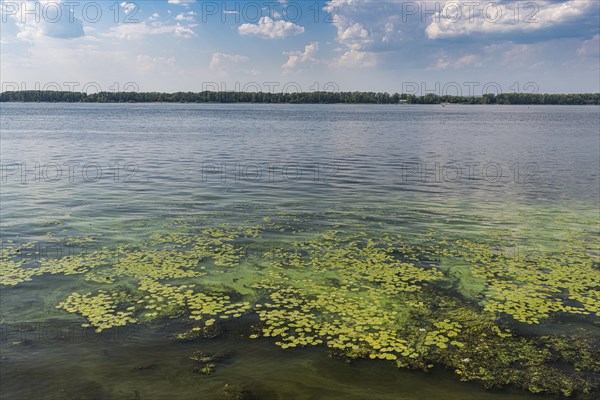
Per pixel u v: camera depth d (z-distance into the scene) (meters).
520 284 11.83
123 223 16.92
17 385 7.50
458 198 22.56
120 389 7.46
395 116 132.12
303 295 11.02
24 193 22.11
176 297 10.80
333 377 7.90
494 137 61.09
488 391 7.59
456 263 13.28
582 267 13.06
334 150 44.09
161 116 123.31
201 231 16.03
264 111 175.50
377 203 21.17
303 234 15.91
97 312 9.99
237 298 10.80
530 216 18.97
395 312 10.23
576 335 9.33
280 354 8.54
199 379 7.77
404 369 8.15
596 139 58.50
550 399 7.41
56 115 124.81
